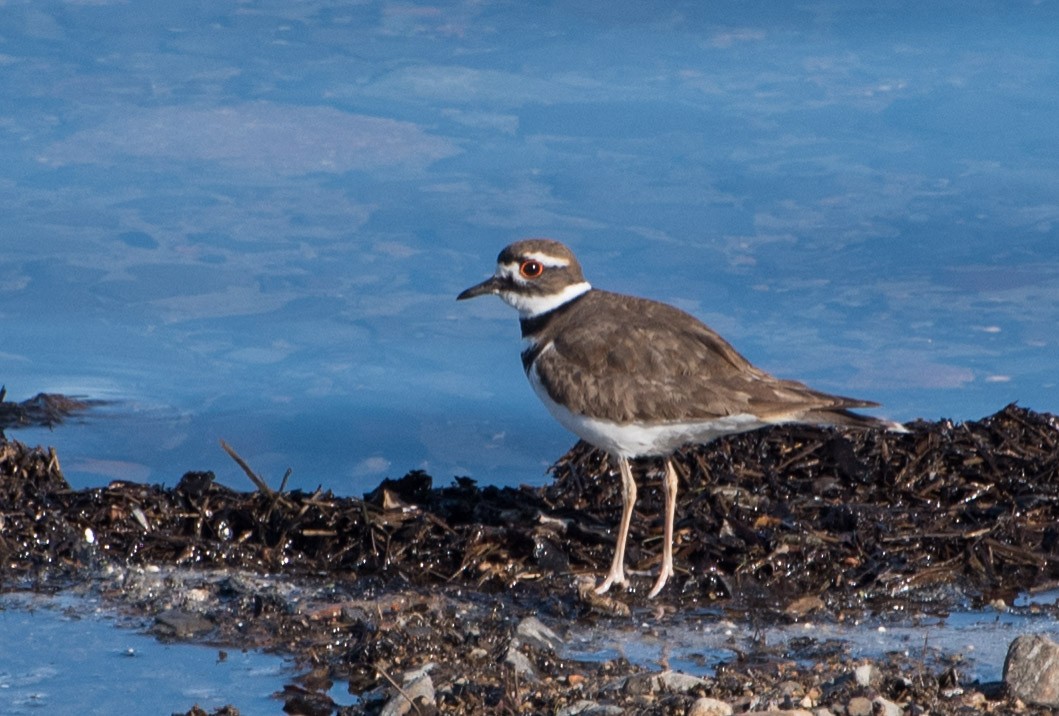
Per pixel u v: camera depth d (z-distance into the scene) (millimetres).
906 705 7906
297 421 14242
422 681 8133
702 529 10914
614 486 11820
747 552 10453
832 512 10969
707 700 7652
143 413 14195
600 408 10164
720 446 12008
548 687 8250
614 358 10188
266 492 11086
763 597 10117
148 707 8297
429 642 8922
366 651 8828
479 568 10383
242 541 10812
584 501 11742
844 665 8672
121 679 8656
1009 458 11922
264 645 9141
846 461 11836
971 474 11781
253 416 14359
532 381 10789
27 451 11750
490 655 8805
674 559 10656
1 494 10984
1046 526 11008
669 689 8156
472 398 14805
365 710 8117
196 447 13797
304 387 14734
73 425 14031
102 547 10648
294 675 8703
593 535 10859
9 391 14453
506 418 14516
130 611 9688
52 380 14734
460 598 10000
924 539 10664
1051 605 9930
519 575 10336
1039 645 8125
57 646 9117
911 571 10312
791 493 11531
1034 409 13945
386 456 13828
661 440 10219
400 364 15242
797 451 12125
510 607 9859
